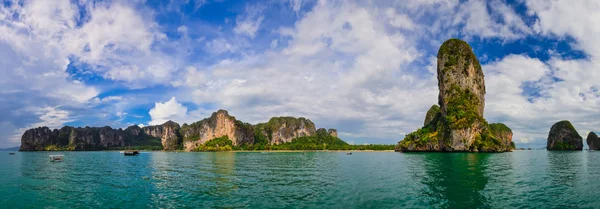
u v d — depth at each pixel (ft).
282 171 140.46
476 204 66.85
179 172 138.72
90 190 88.69
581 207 64.18
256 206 66.23
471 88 419.74
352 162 204.13
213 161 234.58
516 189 84.94
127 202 72.23
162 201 72.64
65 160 259.80
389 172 130.62
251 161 230.27
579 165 166.81
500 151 376.07
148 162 224.53
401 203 67.82
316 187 89.97
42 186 97.04
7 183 104.12
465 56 431.43
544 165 166.61
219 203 69.72
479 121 387.34
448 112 405.39
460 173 125.18
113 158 304.30
